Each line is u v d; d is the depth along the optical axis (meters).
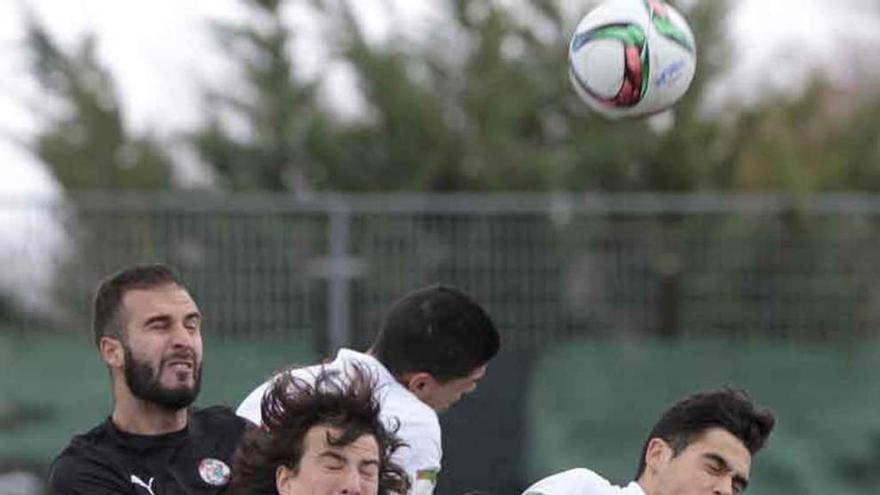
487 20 55.12
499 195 51.69
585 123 54.91
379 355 23.55
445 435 44.03
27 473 43.72
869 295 45.16
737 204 45.03
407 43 55.47
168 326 21.89
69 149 56.00
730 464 19.80
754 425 19.98
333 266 44.09
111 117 56.34
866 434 44.94
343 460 18.30
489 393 44.25
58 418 43.72
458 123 54.81
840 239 45.19
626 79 24.61
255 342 43.97
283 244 44.16
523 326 44.50
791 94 55.53
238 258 44.12
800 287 45.12
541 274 44.53
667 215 44.97
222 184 55.41
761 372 45.06
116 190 55.31
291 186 55.03
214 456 22.36
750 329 45.09
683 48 24.83
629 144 53.44
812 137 55.38
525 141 55.31
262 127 55.12
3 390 43.78
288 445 18.41
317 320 44.09
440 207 44.41
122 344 21.89
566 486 20.83
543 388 44.41
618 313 44.78
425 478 22.84
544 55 55.25
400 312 23.53
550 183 53.19
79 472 21.91
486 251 44.41
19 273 43.78
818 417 44.97
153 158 56.06
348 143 54.38
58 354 43.75
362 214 44.25
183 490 21.95
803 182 52.47
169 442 22.19
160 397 21.80
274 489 18.58
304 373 22.44
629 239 44.84
